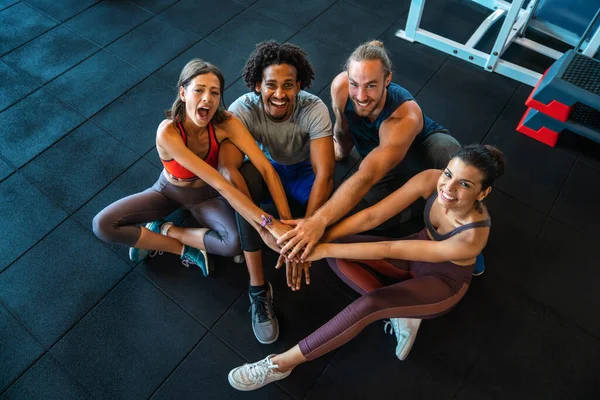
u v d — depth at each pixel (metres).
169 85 2.93
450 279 1.74
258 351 2.02
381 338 2.05
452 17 3.35
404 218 2.11
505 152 2.66
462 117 2.81
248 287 2.19
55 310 2.08
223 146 1.89
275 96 1.72
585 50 2.77
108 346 2.00
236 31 3.22
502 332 2.07
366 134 2.07
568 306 2.14
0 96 2.81
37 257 2.23
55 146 2.62
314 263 2.27
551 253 2.30
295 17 3.32
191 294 2.16
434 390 1.92
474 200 1.54
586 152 2.67
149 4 3.38
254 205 1.80
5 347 1.97
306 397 1.90
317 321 2.10
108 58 3.04
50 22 3.23
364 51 1.69
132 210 1.96
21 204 2.39
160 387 1.91
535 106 2.59
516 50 3.17
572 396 1.91
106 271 2.20
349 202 1.79
